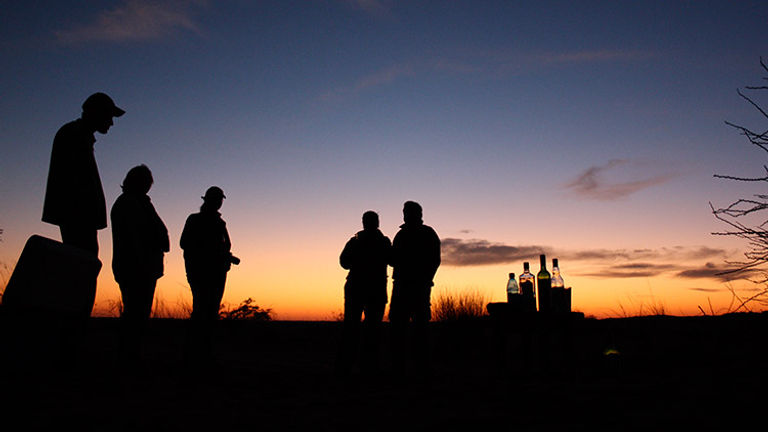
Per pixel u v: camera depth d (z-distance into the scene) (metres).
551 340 9.06
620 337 8.38
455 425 3.27
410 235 6.29
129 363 5.50
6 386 4.20
